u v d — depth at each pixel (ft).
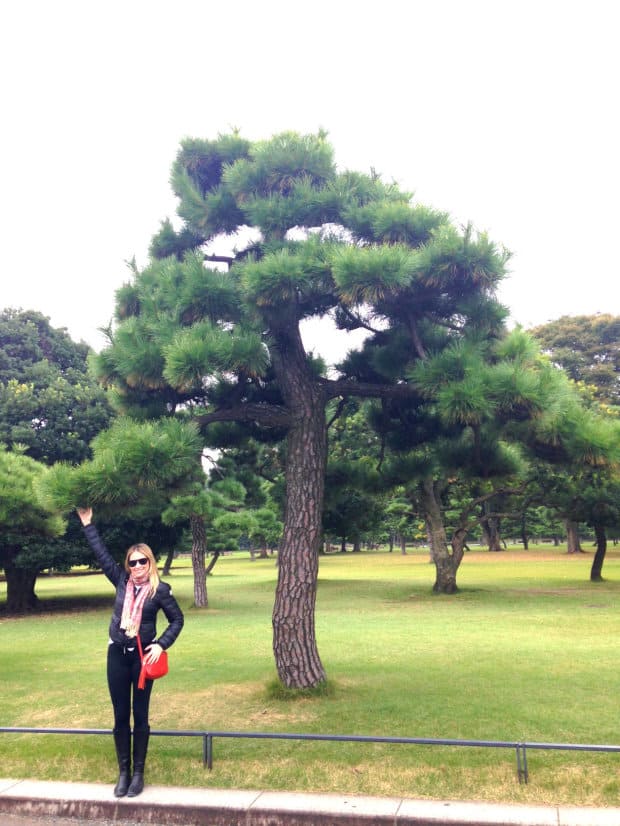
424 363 21.47
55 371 79.10
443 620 46.14
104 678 27.94
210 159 26.99
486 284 21.35
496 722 19.47
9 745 18.65
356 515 70.74
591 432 22.66
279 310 22.50
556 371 22.61
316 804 14.15
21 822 14.69
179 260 27.58
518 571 100.01
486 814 13.38
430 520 72.23
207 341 20.04
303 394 25.13
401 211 22.04
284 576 23.79
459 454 32.71
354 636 38.06
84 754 17.60
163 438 18.88
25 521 32.91
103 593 86.74
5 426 69.41
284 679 23.08
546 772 15.44
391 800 14.28
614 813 13.30
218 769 16.24
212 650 34.78
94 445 19.70
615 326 158.71
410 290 21.94
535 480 73.51
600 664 28.50
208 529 73.26
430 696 22.80
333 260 20.01
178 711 21.81
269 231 23.98
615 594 63.67
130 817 14.57
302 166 24.52
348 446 77.10
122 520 67.97
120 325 23.71
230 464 64.54
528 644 34.45
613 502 74.08
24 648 38.04
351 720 19.98
